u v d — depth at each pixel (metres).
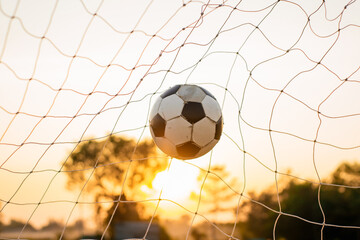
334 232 38.81
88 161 38.38
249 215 50.00
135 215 38.97
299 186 42.62
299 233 41.72
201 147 3.70
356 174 40.66
